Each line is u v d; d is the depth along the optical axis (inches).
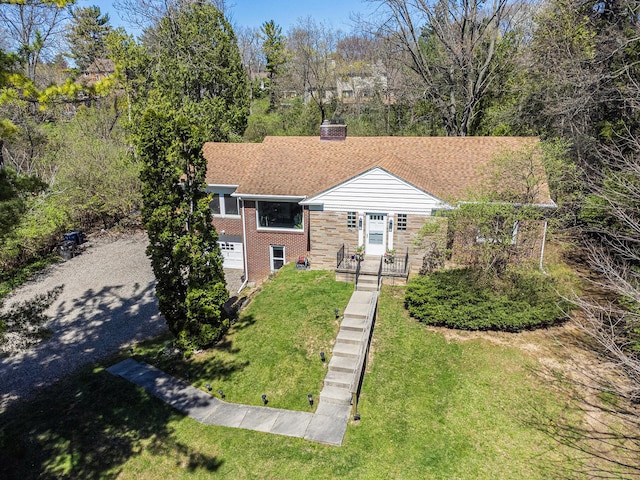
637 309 403.5
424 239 637.9
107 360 564.1
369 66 2143.2
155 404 463.8
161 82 1221.7
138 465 383.6
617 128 721.6
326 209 683.4
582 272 639.8
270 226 769.6
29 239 877.2
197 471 374.3
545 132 909.8
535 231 548.1
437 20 1075.9
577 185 655.8
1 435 421.7
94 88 446.6
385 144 789.9
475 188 639.1
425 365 472.7
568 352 477.1
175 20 1232.2
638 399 392.8
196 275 553.0
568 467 350.0
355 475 354.9
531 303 514.9
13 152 1036.5
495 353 482.0
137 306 722.8
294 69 2388.0
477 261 566.9
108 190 1091.9
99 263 906.7
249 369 505.7
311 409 436.8
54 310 709.3
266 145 845.8
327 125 816.3
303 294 639.8
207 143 901.8
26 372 539.8
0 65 366.6
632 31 729.0
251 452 388.2
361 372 458.3
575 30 828.0
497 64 1101.1
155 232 526.0
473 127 1189.7
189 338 548.4
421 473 352.5
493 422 397.7
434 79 1183.6
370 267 658.8
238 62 1286.9
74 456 394.9
